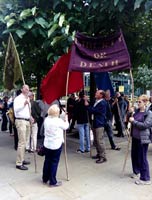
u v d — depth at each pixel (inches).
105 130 362.6
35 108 334.6
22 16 287.4
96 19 319.6
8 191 222.2
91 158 321.1
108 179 251.0
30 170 273.3
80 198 211.0
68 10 315.6
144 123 230.7
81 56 259.3
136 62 402.9
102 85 381.7
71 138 442.0
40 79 492.4
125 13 305.4
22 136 275.4
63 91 306.8
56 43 295.6
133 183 241.3
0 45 338.3
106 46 261.1
